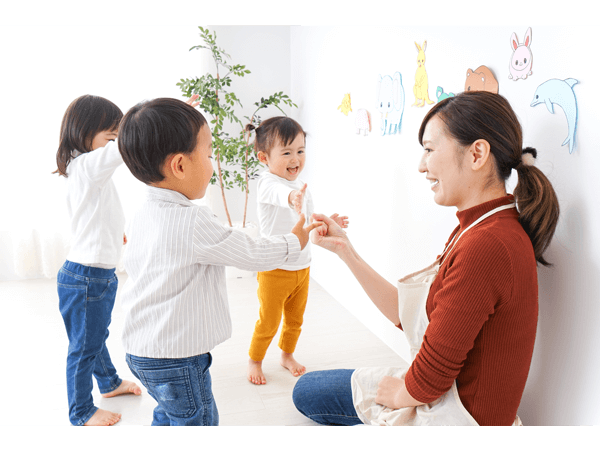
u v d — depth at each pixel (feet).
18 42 9.92
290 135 6.34
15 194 10.32
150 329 3.91
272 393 5.99
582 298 3.63
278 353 7.13
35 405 5.74
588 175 3.51
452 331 3.38
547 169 3.90
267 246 4.11
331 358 6.87
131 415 5.57
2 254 10.62
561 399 3.90
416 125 6.00
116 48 10.47
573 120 3.60
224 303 4.15
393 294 4.66
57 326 8.08
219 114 10.14
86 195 5.17
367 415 4.36
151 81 10.75
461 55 4.97
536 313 3.56
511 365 3.51
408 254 6.41
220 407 5.66
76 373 5.27
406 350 6.71
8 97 10.00
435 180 3.84
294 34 11.12
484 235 3.38
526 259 3.38
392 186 6.75
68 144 5.34
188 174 3.91
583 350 3.66
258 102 11.59
